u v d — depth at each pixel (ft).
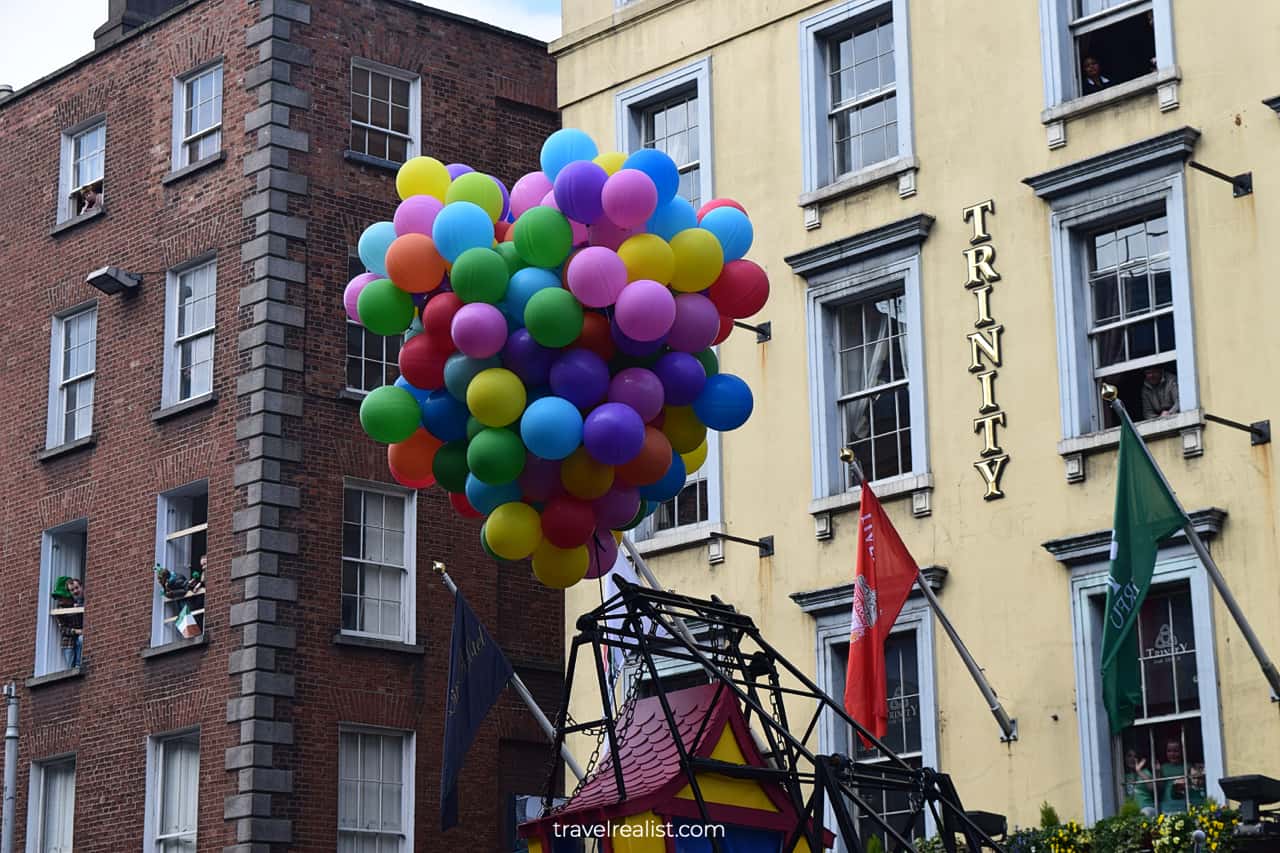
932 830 82.07
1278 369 74.74
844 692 86.07
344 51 107.55
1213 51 78.54
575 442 55.93
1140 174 79.51
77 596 111.14
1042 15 84.02
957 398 84.07
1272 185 75.97
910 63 88.48
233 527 100.58
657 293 55.98
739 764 59.93
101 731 105.40
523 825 59.72
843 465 88.43
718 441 92.53
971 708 81.15
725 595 90.63
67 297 114.01
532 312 55.93
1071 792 77.61
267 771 96.63
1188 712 75.56
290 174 104.22
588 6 102.78
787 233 91.91
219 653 99.66
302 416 101.91
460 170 62.80
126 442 108.17
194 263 107.45
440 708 102.53
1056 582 79.41
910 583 78.54
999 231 83.97
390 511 103.81
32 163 118.32
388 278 60.29
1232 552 74.79
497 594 105.81
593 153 61.26
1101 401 80.33
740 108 95.04
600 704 95.45
